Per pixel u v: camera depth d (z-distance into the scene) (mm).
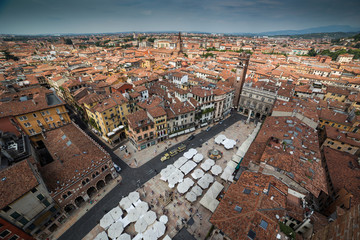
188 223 42406
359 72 136000
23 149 45375
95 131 75750
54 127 66000
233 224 28641
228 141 68938
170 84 101188
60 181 41844
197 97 77250
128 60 176875
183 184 49375
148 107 69500
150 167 59156
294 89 96188
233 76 121062
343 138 61719
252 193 33688
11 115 55250
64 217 42938
